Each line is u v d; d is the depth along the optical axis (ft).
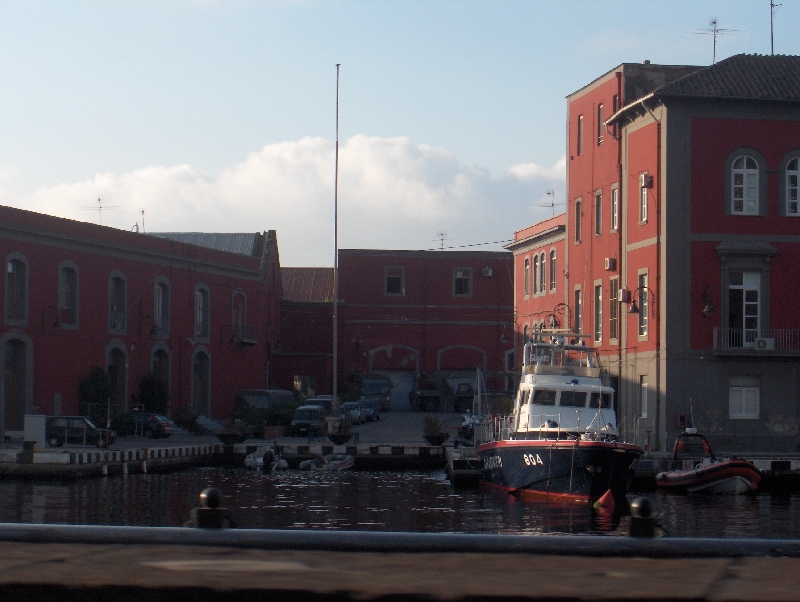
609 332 147.74
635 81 145.59
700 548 12.35
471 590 12.19
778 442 126.41
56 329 156.87
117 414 167.84
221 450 150.92
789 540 12.60
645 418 130.31
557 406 104.68
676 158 128.16
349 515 86.58
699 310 127.65
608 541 12.53
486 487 111.14
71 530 12.73
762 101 127.34
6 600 12.66
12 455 118.32
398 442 163.12
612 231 147.64
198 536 12.62
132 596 12.58
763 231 128.36
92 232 165.07
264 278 230.27
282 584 12.43
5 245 146.61
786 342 127.24
